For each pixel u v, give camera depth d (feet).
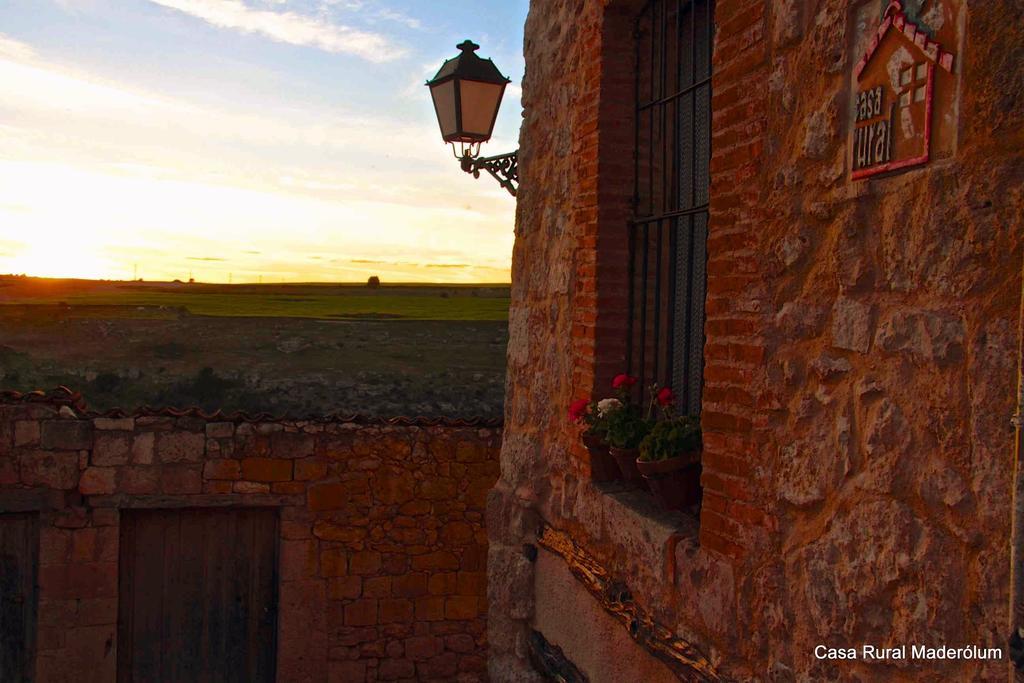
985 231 5.25
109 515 23.97
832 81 6.66
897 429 5.97
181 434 24.47
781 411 7.17
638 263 11.21
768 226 7.35
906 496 5.88
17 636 23.62
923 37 5.72
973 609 5.32
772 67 7.35
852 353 6.41
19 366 80.84
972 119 5.33
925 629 5.68
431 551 26.21
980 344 5.30
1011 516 4.98
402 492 26.03
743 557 7.62
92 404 67.92
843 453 6.48
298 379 79.66
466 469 26.43
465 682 26.27
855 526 6.33
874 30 6.24
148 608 24.88
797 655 6.94
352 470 25.70
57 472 23.49
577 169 12.00
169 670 25.04
